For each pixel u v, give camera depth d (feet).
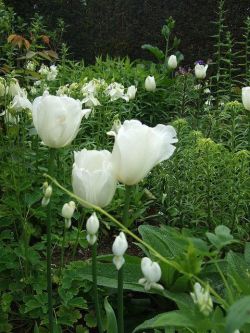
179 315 4.27
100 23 33.96
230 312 3.51
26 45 14.21
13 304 9.01
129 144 5.16
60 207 10.51
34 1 34.99
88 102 12.83
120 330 5.95
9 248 9.04
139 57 32.73
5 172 10.19
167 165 12.07
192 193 10.99
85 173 5.17
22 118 11.10
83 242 9.71
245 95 11.79
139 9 32.24
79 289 8.92
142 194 11.89
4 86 10.49
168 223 11.34
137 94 20.15
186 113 18.94
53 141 5.83
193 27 29.76
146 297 9.16
